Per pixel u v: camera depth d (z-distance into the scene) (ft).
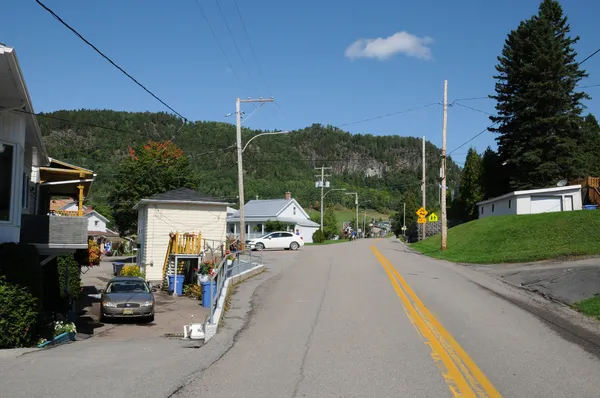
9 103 38.73
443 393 22.61
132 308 57.62
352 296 53.06
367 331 36.37
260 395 22.45
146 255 97.45
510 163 177.06
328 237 297.53
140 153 157.79
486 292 55.06
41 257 53.36
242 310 46.32
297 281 67.51
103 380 24.90
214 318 39.70
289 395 22.43
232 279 62.13
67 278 64.34
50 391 22.91
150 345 36.42
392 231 448.65
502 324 38.29
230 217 236.22
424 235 177.27
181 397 22.17
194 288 80.69
